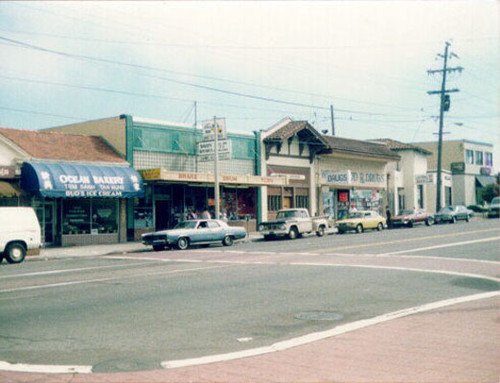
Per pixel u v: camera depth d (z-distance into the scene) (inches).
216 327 361.7
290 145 1722.4
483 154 3051.2
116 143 1279.5
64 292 510.6
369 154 1988.2
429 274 601.0
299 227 1328.7
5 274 675.4
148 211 1311.5
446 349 293.9
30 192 1061.8
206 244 1177.4
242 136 1565.0
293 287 522.0
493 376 247.0
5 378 256.8
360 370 258.7
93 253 1018.1
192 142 1402.6
